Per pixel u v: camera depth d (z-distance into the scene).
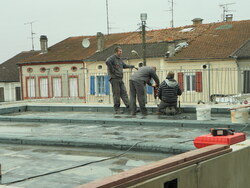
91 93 16.89
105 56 35.25
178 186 3.94
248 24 33.84
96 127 9.32
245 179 5.24
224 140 5.23
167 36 35.75
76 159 6.11
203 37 33.25
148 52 32.69
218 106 11.38
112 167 5.50
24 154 6.68
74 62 37.06
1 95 44.00
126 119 9.77
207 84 15.42
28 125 10.20
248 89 15.18
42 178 4.94
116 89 11.41
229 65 27.80
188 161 4.15
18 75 46.12
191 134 7.82
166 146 6.40
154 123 9.25
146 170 3.63
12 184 4.68
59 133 8.43
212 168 4.50
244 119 8.45
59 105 13.96
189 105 11.92
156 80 10.98
